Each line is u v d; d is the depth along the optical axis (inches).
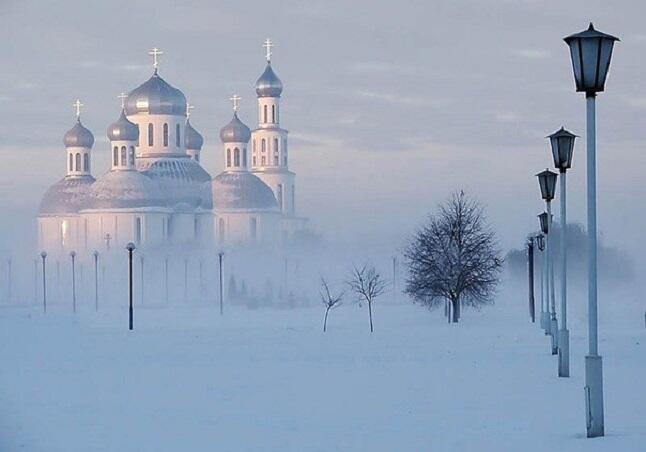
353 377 1828.2
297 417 1299.2
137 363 2281.0
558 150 1813.5
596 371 1079.6
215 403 1471.5
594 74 1141.1
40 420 1310.3
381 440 1085.1
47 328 4598.9
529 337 3102.9
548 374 1827.0
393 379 1777.8
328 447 1045.2
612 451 959.0
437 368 1994.3
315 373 1925.4
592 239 1132.5
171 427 1227.2
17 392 1668.3
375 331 3754.9
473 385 1649.9
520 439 1064.2
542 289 3747.5
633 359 2191.2
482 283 4574.3
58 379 1898.4
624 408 1315.2
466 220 4616.1
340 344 2915.8
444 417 1264.8
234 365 2162.9
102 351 2760.8
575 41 1146.0
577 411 1298.0
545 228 2977.4
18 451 1055.0
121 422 1280.8
